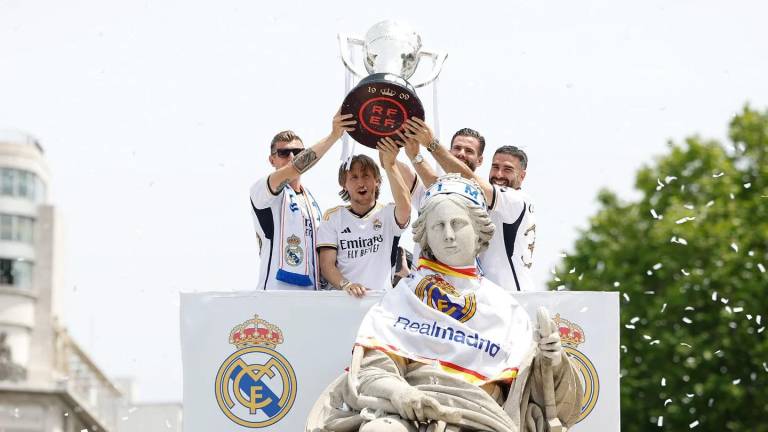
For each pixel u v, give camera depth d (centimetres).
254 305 975
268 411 966
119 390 4572
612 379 976
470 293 904
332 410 892
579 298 981
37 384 4725
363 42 1034
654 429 2891
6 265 5378
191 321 973
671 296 2952
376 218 1045
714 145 3300
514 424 866
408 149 996
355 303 974
